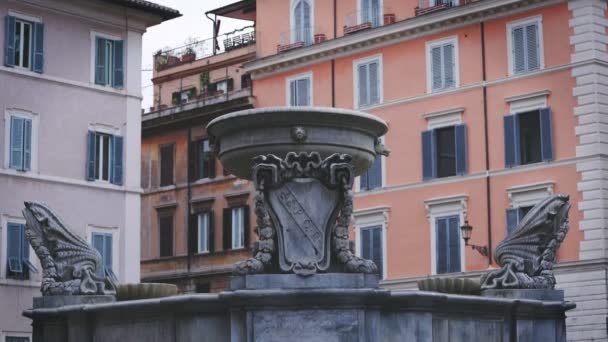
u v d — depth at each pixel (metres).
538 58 52.38
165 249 66.19
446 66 55.41
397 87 57.19
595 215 49.84
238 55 66.38
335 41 59.19
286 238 15.40
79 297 17.72
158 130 67.25
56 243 18.00
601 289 49.31
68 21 50.16
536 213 18.67
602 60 51.22
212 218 64.06
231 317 15.13
